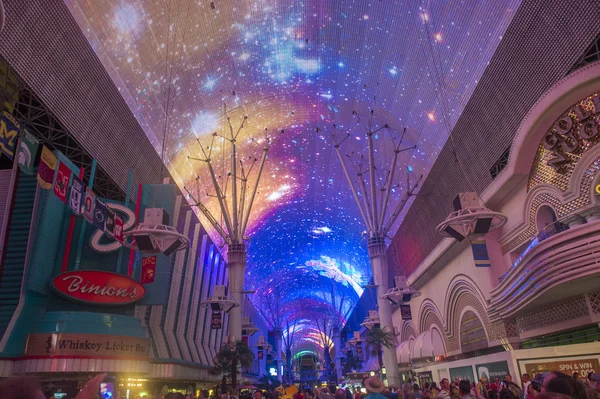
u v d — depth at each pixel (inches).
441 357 1301.7
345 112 1334.9
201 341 1395.2
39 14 541.3
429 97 948.6
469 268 970.1
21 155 624.1
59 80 621.6
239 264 1194.0
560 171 619.8
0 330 663.1
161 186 940.6
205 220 1492.4
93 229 836.0
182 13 860.0
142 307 943.0
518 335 803.4
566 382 102.6
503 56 644.1
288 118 1423.5
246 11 990.4
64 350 673.6
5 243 704.4
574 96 556.7
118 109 780.6
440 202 1058.1
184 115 1059.9
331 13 1038.4
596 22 486.3
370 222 1218.0
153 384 981.8
